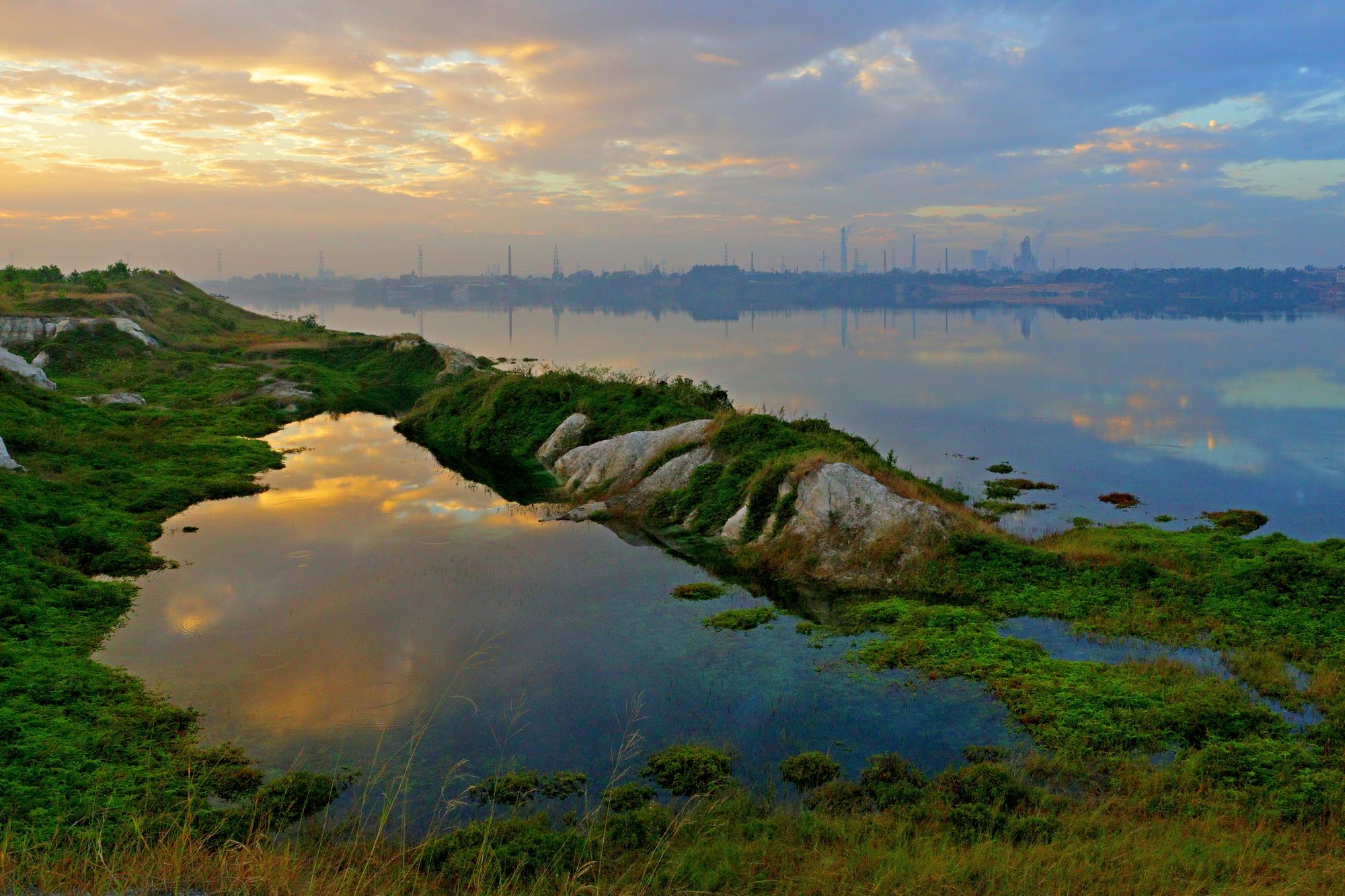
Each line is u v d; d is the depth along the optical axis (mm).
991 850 10594
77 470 31547
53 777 12438
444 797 12578
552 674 16828
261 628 19016
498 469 37938
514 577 22922
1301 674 16250
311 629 19016
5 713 13930
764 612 20016
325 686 16172
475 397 47938
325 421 51406
